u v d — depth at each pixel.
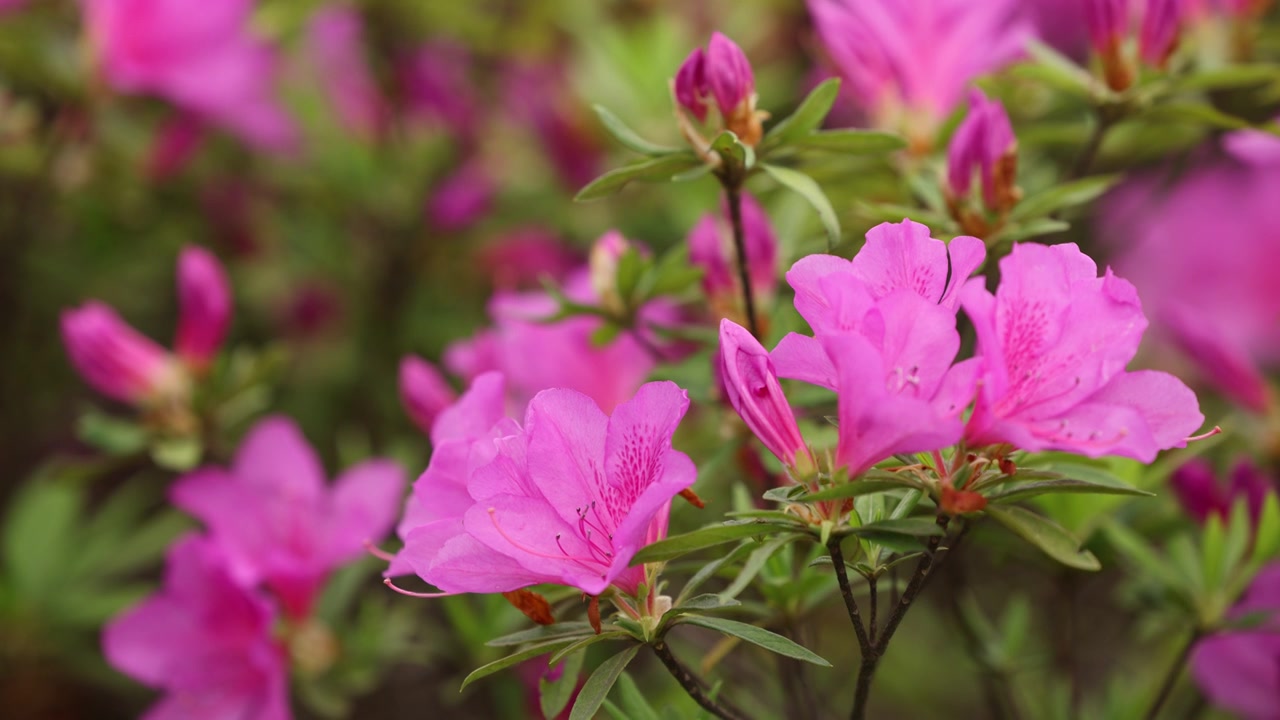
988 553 1.26
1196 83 1.08
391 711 1.58
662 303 1.13
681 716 0.97
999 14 1.13
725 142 0.97
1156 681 1.19
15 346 1.73
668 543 0.89
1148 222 1.60
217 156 1.69
